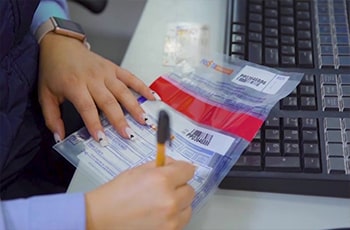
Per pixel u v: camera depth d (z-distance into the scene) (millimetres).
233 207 469
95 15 1085
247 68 596
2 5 571
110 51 1003
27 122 644
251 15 649
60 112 614
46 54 656
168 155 481
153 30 687
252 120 517
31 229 398
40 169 669
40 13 708
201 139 510
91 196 411
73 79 605
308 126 503
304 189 472
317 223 454
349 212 463
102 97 571
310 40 620
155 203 394
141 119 542
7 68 603
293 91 545
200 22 695
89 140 528
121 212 396
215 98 560
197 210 458
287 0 674
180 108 553
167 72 613
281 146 489
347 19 647
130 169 444
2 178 603
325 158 476
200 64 616
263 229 451
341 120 509
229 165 478
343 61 586
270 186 474
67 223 398
